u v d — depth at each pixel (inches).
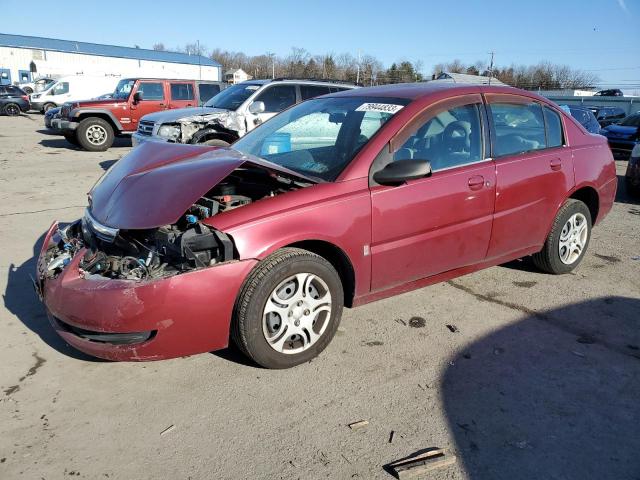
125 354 113.9
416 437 105.4
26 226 246.1
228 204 132.8
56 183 356.2
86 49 2066.9
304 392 119.6
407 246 141.6
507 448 102.7
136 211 124.6
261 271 118.6
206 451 100.7
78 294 114.9
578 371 130.1
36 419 108.8
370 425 108.8
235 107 403.9
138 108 567.5
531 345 142.6
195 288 113.0
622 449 102.9
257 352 121.8
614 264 208.2
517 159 164.4
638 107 1520.7
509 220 163.6
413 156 143.0
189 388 120.5
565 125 185.2
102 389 119.6
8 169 411.8
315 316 129.5
